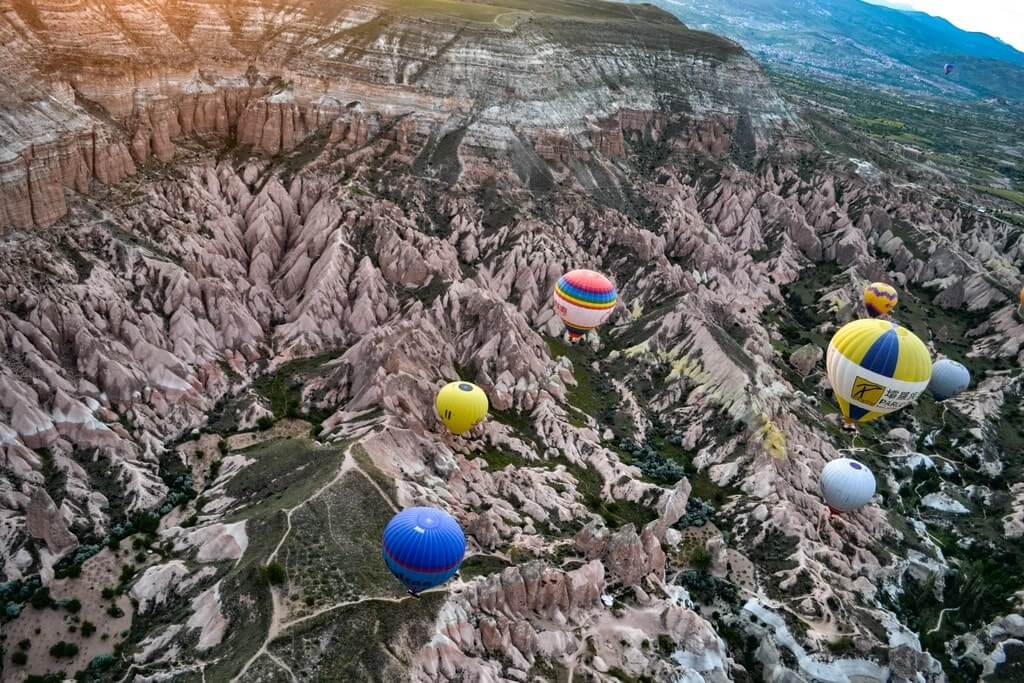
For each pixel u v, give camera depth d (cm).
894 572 7581
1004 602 7669
